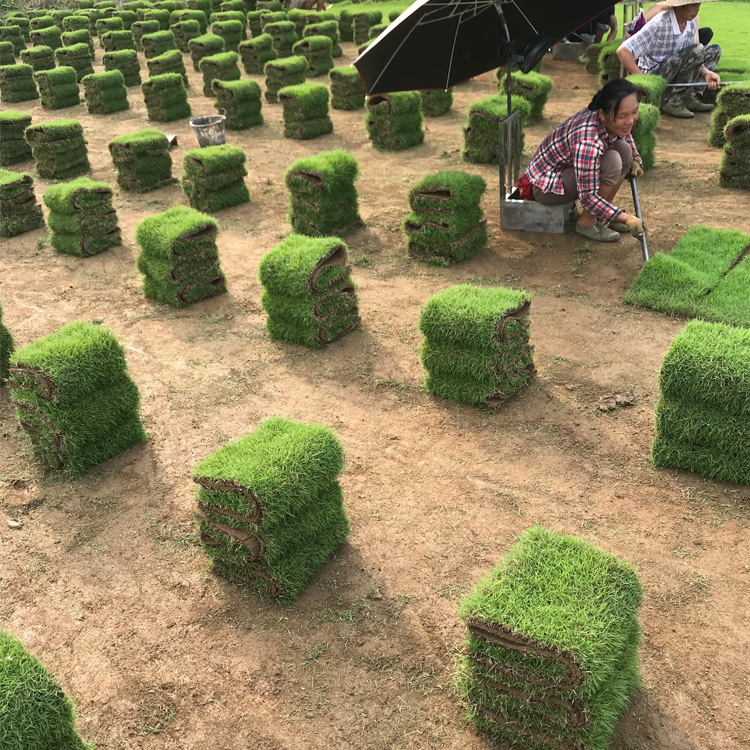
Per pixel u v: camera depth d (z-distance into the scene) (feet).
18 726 8.32
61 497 15.40
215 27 65.77
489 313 16.31
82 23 78.64
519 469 15.06
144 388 19.10
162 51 62.75
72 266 27.58
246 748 10.04
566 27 24.57
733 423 13.58
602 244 24.80
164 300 23.84
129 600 12.69
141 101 54.19
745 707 9.97
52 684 8.82
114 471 16.15
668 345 18.71
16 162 41.34
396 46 24.02
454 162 35.29
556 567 9.85
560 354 18.90
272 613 12.23
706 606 11.55
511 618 9.03
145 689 11.00
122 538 14.14
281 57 62.85
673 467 14.60
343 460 13.05
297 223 27.81
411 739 10.00
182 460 16.33
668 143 34.27
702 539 12.86
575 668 8.59
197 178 31.09
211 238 23.54
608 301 21.24
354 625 11.87
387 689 10.74
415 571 12.82
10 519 14.79
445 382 17.51
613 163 22.08
